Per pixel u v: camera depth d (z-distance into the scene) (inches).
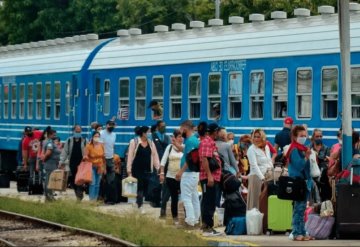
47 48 1857.8
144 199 1349.7
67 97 1696.6
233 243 875.4
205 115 1390.3
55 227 1051.9
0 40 3499.0
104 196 1330.0
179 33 1485.0
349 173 933.2
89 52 1659.7
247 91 1318.9
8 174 1800.0
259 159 1013.8
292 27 1273.4
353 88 1162.0
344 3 966.4
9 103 1909.4
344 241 906.1
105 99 1601.9
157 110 1327.5
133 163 1186.0
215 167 982.4
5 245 925.8
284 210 969.5
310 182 906.1
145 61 1507.1
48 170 1333.7
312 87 1219.9
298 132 900.0
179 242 829.8
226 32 1389.0
